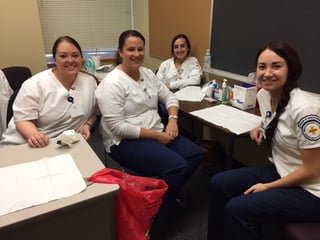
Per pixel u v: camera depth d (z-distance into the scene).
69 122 1.63
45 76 1.57
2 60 2.89
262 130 1.48
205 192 2.11
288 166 1.32
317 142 1.10
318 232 1.11
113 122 1.67
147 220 1.12
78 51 1.60
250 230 1.19
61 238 0.88
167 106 2.00
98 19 3.81
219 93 2.15
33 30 2.95
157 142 1.72
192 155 1.75
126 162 1.73
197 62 2.71
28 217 0.77
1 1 2.74
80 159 1.10
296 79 1.27
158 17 3.28
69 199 0.85
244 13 2.09
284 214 1.18
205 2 2.48
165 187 1.14
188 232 1.69
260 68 1.29
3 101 2.21
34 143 1.20
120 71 1.77
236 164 2.54
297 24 1.71
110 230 1.00
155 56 3.52
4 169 1.01
